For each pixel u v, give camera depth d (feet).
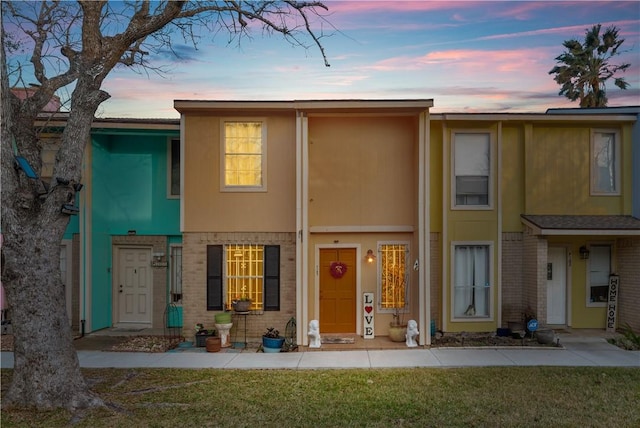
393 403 25.80
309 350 38.37
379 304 42.98
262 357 36.37
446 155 44.21
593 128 45.83
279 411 24.72
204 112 41.93
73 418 23.62
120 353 37.83
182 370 32.71
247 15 31.63
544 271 42.19
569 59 88.12
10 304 25.21
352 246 43.11
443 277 43.98
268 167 42.14
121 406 25.41
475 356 36.14
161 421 23.39
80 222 44.45
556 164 45.47
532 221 43.24
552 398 26.53
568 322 46.50
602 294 46.88
